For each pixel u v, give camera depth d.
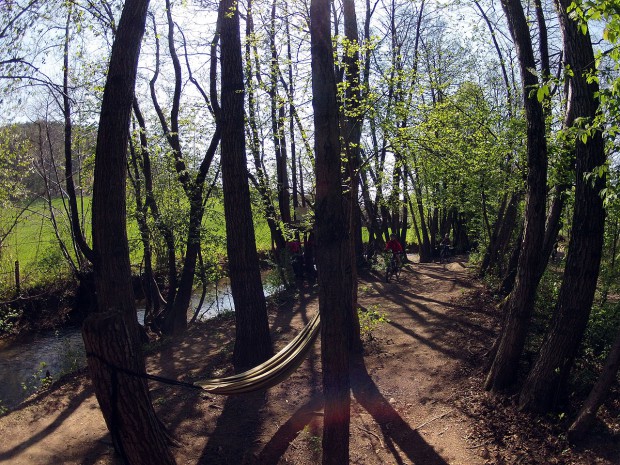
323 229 4.75
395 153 9.79
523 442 6.26
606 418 6.25
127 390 4.46
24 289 16.72
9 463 6.55
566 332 6.51
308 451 6.54
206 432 7.14
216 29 12.39
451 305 13.44
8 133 11.92
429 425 7.09
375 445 6.74
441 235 32.00
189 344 11.85
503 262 15.27
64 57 9.10
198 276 14.42
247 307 9.09
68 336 15.54
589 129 5.02
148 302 14.31
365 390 8.36
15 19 7.59
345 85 8.66
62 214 14.87
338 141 4.77
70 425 7.62
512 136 10.83
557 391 6.64
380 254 22.50
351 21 10.95
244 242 9.05
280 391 8.40
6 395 10.74
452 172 13.40
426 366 9.18
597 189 6.15
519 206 13.18
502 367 7.52
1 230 14.71
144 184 13.16
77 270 14.12
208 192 13.57
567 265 6.53
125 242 4.85
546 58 9.31
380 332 11.34
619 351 5.79
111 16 10.33
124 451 4.55
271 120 13.09
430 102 11.57
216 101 12.93
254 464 6.29
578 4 4.79
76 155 13.46
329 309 4.79
